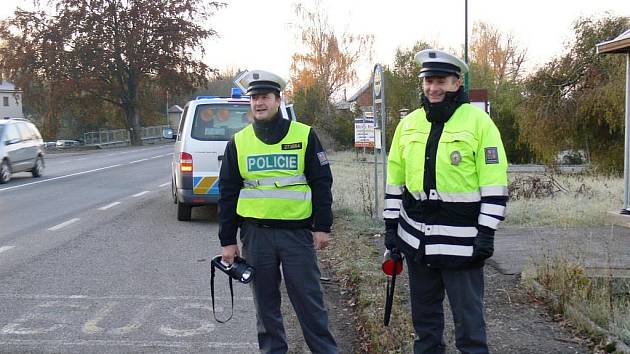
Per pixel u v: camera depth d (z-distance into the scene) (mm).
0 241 9375
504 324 5164
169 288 6797
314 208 4180
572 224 9641
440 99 3645
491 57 53125
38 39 50094
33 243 9234
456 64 3639
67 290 6672
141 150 44188
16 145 18750
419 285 3887
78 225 10852
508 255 7504
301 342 5199
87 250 8742
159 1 52938
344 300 6305
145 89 57344
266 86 4078
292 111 11570
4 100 81250
